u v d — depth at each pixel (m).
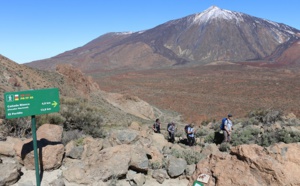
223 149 12.78
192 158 10.18
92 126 15.16
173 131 15.30
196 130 19.17
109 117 26.72
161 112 56.28
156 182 8.41
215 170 7.44
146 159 8.66
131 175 8.26
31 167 8.44
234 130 17.41
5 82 32.56
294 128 16.06
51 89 7.69
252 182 6.86
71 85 46.59
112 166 8.14
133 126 16.91
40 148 8.49
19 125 12.25
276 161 6.96
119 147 8.59
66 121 14.91
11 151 9.02
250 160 7.11
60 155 8.66
